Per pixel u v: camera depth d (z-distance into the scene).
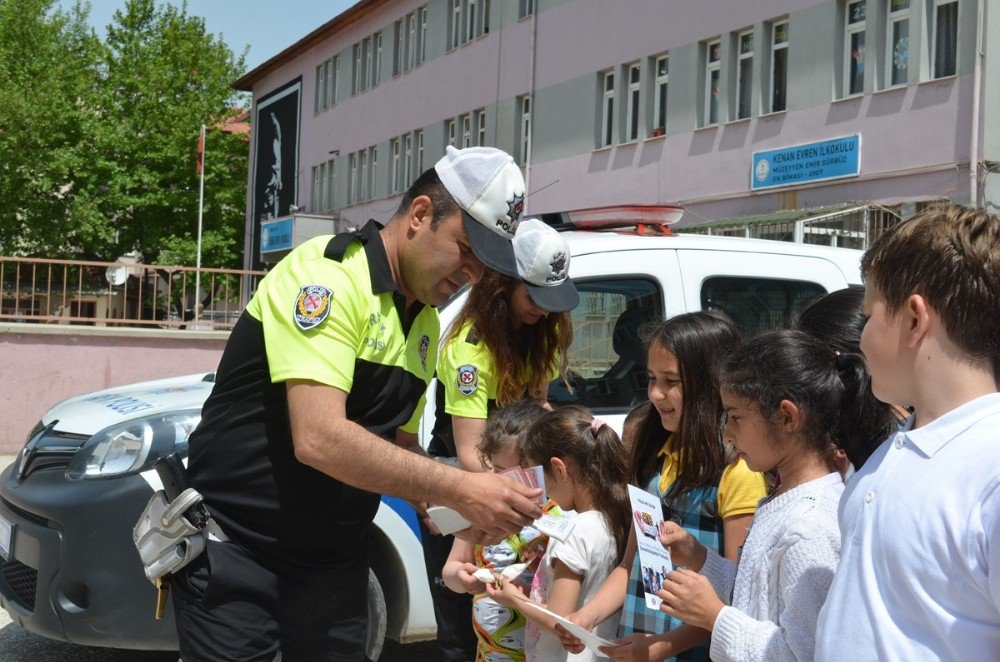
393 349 2.43
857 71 17.41
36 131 34.31
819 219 16.69
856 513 1.58
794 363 2.08
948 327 1.51
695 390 2.64
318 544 2.46
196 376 5.46
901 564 1.48
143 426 4.05
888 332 1.58
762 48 18.86
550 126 23.98
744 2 19.06
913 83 16.25
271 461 2.39
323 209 35.41
